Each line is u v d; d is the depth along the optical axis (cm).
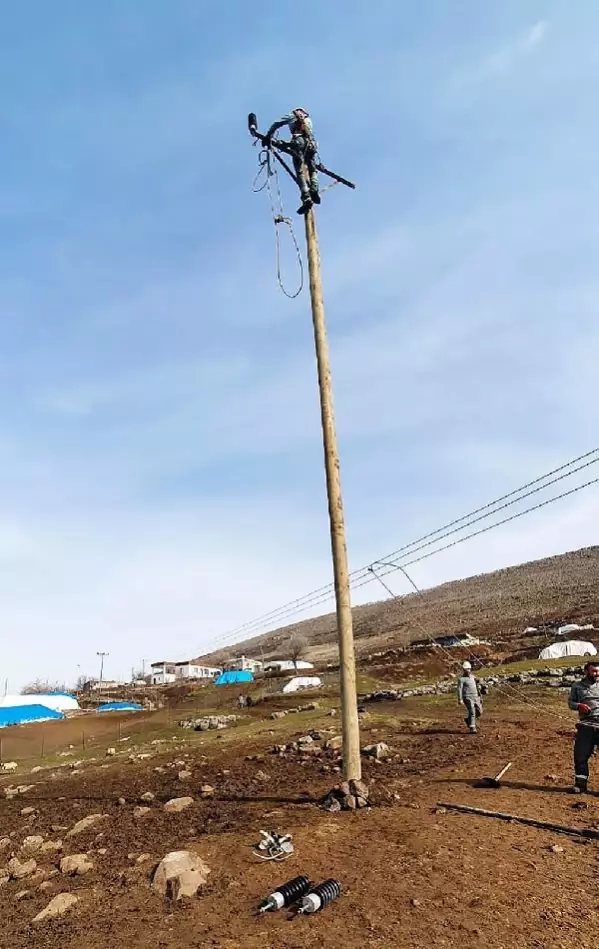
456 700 2389
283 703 3409
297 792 1007
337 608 949
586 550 11769
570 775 1027
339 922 523
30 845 882
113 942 518
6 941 551
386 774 1107
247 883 610
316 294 1070
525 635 5672
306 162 1098
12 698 5356
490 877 602
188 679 9069
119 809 1057
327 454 1005
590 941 487
